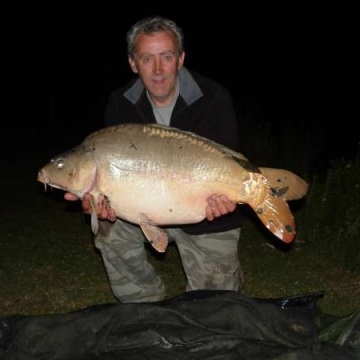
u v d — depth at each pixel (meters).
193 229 1.40
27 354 1.14
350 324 1.14
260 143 3.07
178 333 1.17
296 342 1.16
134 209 1.19
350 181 2.08
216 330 1.18
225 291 1.29
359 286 1.76
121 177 1.17
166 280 1.84
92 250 2.08
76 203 2.61
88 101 5.56
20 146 4.16
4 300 1.68
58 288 1.76
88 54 6.59
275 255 2.03
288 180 1.17
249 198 1.17
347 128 3.84
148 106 1.38
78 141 4.36
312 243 2.09
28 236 2.24
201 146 1.17
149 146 1.17
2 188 3.00
